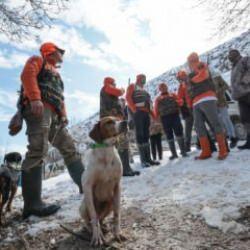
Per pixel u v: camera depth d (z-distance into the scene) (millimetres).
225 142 4207
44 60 2889
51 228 2506
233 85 4328
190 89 4156
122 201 3010
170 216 2570
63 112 3037
